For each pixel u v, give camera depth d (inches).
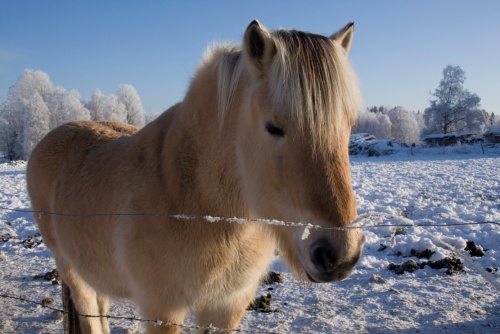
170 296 91.7
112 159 114.7
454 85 1870.1
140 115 1640.0
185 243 88.5
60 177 132.6
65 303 137.9
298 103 69.9
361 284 183.2
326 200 68.7
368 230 266.7
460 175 618.2
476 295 166.1
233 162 89.0
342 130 72.4
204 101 94.7
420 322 146.1
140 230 92.0
